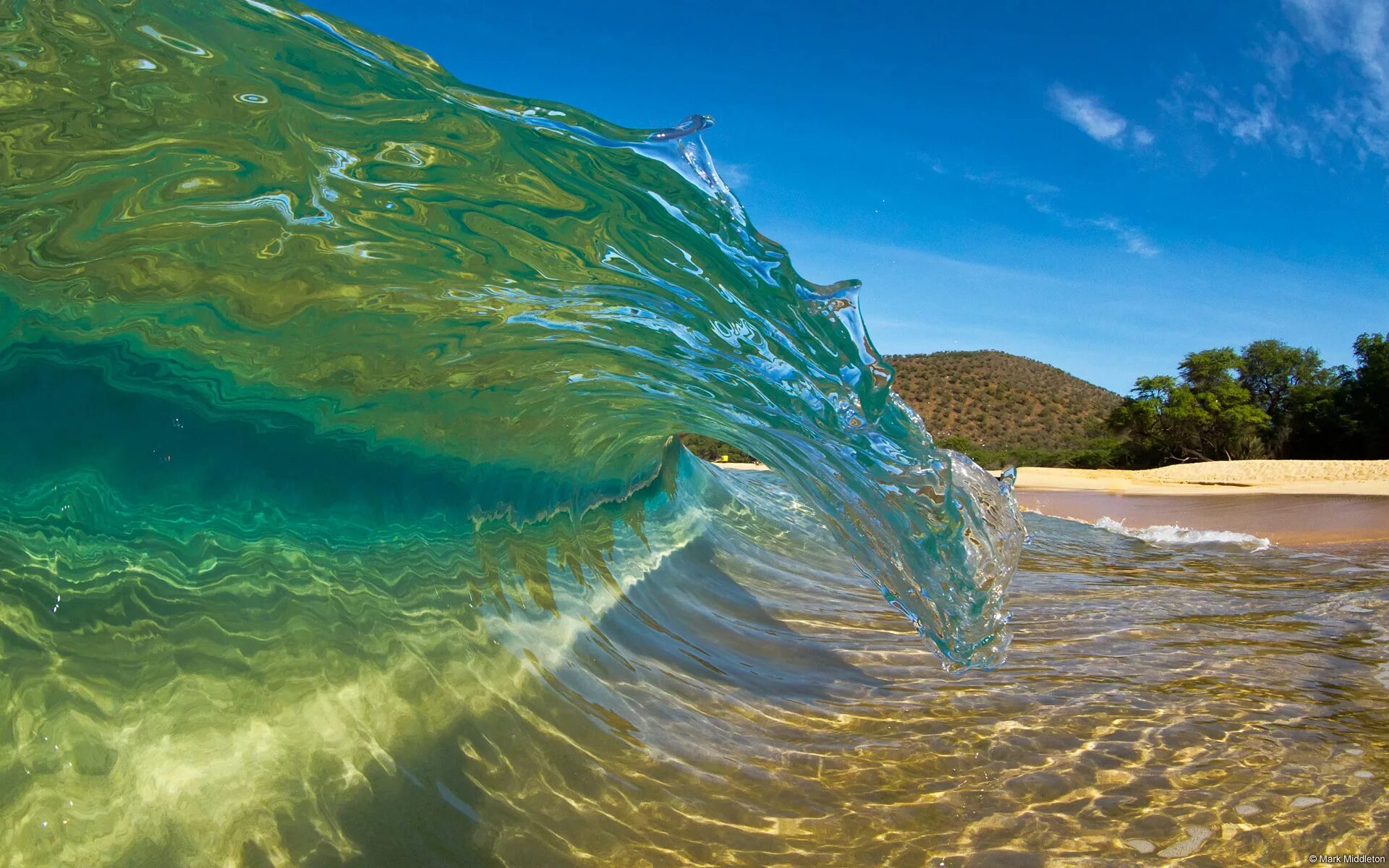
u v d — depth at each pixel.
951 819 2.29
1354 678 3.51
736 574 5.37
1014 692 3.36
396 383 2.92
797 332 2.69
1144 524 9.25
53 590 1.92
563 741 2.50
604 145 2.18
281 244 2.33
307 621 2.34
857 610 4.86
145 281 2.19
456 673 2.57
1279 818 2.27
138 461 2.19
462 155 2.14
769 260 2.41
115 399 2.17
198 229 2.19
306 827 1.89
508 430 3.55
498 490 3.49
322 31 1.92
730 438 4.84
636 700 2.92
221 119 1.99
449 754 2.27
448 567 2.97
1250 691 3.35
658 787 2.38
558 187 2.24
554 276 2.62
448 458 3.20
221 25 1.87
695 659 3.50
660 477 5.97
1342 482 14.02
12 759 1.67
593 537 4.33
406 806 2.04
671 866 2.01
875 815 2.30
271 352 2.51
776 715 3.04
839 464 3.33
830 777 2.54
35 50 1.82
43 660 1.82
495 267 2.53
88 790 1.71
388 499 2.87
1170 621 4.55
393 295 2.68
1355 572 6.05
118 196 2.03
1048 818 2.28
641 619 3.78
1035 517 9.87
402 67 1.99
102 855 1.64
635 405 4.41
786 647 3.96
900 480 3.13
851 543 3.83
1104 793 2.43
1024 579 5.82
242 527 2.37
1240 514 10.01
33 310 2.02
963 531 3.22
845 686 3.44
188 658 2.03
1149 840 2.17
